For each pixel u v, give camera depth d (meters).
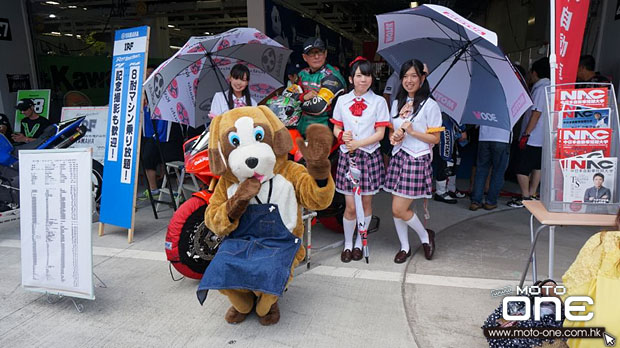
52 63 8.02
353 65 3.36
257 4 6.07
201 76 4.30
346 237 3.74
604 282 1.83
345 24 12.22
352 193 3.55
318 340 2.53
